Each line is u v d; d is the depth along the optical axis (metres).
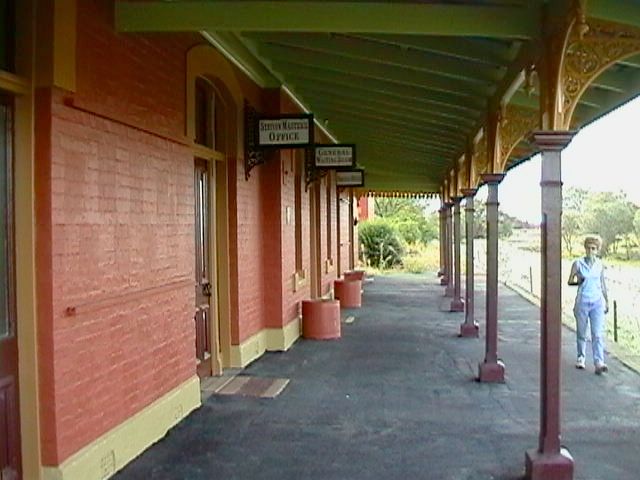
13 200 4.10
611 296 15.11
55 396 4.14
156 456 5.08
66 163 4.24
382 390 7.21
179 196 6.09
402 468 4.84
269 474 4.70
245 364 8.45
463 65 6.79
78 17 4.33
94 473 4.51
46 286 4.11
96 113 4.56
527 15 4.66
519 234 47.12
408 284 22.34
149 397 5.40
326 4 4.66
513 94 6.50
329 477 4.65
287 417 6.13
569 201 35.53
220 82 7.40
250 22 4.71
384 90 8.36
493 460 5.02
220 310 8.15
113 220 4.83
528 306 16.05
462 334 11.09
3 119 4.04
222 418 6.09
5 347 4.04
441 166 18.48
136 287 5.18
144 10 4.80
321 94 9.88
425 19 4.63
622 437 5.65
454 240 14.85
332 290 16.22
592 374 8.16
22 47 4.07
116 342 4.87
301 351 9.53
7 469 4.03
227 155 8.04
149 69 5.39
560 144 4.61
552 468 4.58
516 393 7.11
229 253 8.14
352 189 22.91
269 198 9.44
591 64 4.38
